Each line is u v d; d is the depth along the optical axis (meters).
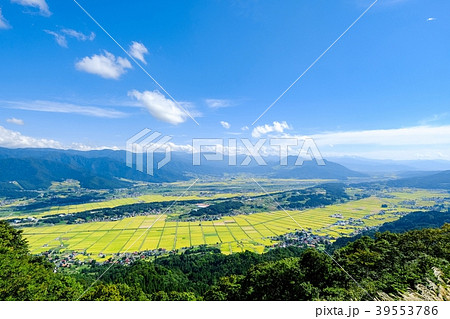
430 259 14.36
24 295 16.80
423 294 10.29
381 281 13.32
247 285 23.25
